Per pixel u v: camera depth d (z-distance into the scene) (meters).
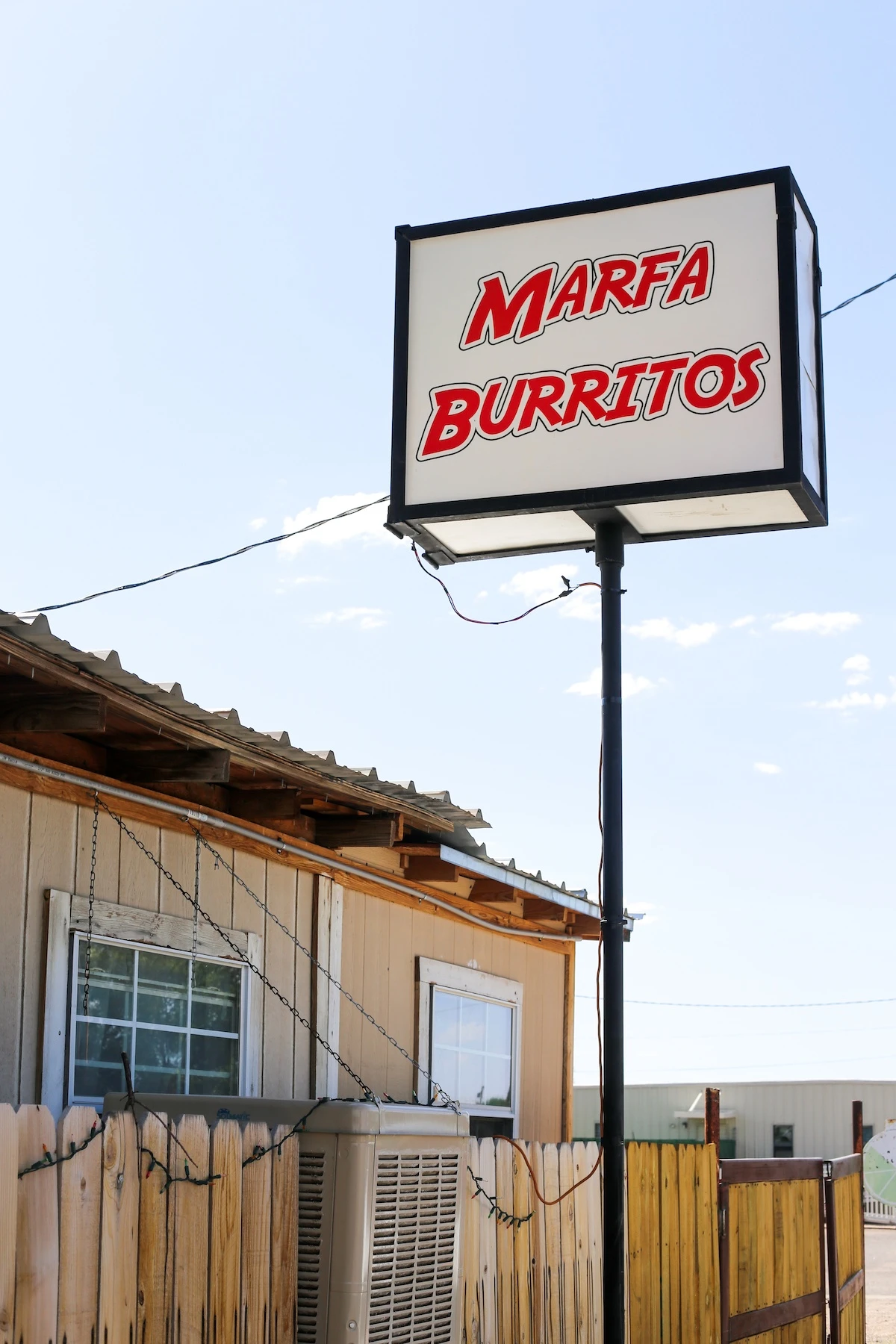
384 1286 4.82
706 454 4.98
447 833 8.70
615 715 5.14
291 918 7.77
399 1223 4.94
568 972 11.56
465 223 5.39
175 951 6.79
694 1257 8.03
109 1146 3.85
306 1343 4.68
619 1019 5.04
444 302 5.36
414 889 9.02
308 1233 4.75
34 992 5.92
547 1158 6.55
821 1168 10.46
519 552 5.64
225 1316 4.31
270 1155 4.63
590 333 5.19
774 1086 40.09
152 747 6.35
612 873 5.09
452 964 9.64
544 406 5.19
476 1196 5.70
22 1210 3.48
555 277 5.27
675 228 5.16
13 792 5.87
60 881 6.11
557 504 5.10
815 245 5.50
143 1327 3.95
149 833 6.70
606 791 5.10
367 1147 4.78
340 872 8.20
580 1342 6.82
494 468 5.20
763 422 4.95
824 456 5.36
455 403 5.28
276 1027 7.55
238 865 7.34
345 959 8.27
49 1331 3.54
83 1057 6.20
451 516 5.21
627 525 5.34
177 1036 6.82
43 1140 3.60
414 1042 9.02
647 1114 41.31
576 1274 6.82
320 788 7.08
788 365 4.96
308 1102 4.86
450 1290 5.26
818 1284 10.08
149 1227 4.01
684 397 5.04
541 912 10.67
